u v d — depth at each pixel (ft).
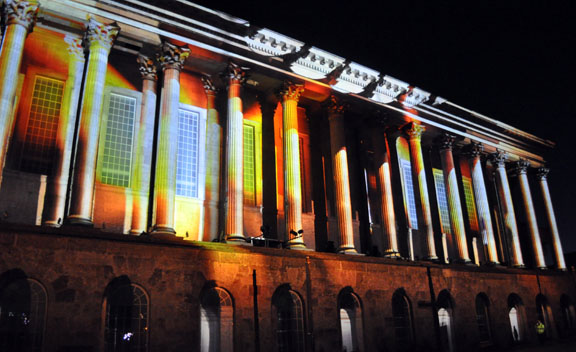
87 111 87.30
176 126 96.48
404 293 115.03
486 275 136.77
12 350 67.97
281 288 94.99
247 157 118.52
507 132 165.27
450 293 125.18
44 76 96.63
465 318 126.00
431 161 157.89
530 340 140.36
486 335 131.54
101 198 96.37
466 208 161.17
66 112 96.53
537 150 177.88
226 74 106.73
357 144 139.33
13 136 90.84
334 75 121.39
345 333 105.60
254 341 87.92
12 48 82.74
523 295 144.77
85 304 74.02
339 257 106.01
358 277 107.45
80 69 99.76
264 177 119.24
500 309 136.36
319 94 124.47
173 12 98.94
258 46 109.91
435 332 117.39
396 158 145.18
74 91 98.22
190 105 112.57
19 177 89.51
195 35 101.65
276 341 91.20
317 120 134.41
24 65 94.94
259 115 123.13
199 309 84.38
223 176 111.45
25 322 69.82
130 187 100.42
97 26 91.76
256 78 114.62
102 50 91.61
